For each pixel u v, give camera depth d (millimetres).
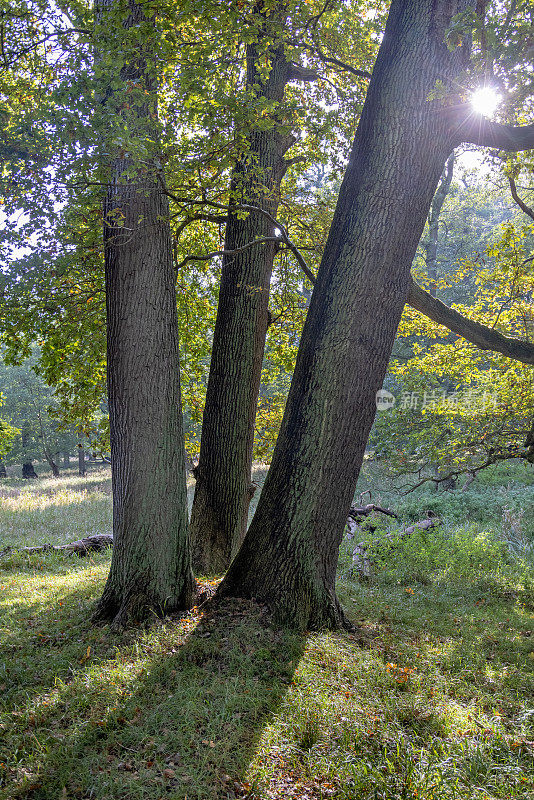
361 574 8961
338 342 4898
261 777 3084
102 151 4137
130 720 3592
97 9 4652
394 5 4992
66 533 13438
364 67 8570
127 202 5254
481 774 3146
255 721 3602
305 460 5031
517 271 7609
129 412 5301
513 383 8734
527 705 4016
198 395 10461
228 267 7762
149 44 4812
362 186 4887
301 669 4250
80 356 8047
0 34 5406
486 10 5027
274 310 11133
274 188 7758
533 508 13758
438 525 12750
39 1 5348
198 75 4516
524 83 4336
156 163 4738
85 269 6641
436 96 4418
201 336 10219
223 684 4008
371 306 4875
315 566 5102
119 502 5379
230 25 5523
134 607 5156
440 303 6184
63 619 5504
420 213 4941
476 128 4871
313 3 7289
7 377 33469
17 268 5211
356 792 2971
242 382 7629
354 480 5164
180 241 9258
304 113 5383
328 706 3734
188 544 5578
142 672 4125
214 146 4832
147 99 4496
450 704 3902
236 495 7621
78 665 4289
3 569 9086
